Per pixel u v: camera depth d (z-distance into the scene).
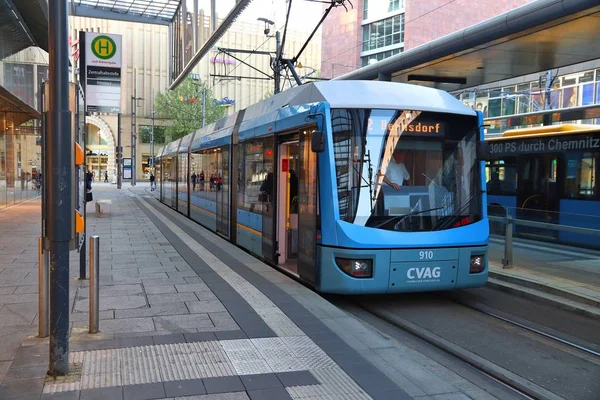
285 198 9.52
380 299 8.13
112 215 19.89
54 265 4.25
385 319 7.14
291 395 4.12
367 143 7.34
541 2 10.90
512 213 10.20
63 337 4.32
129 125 67.31
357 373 4.59
